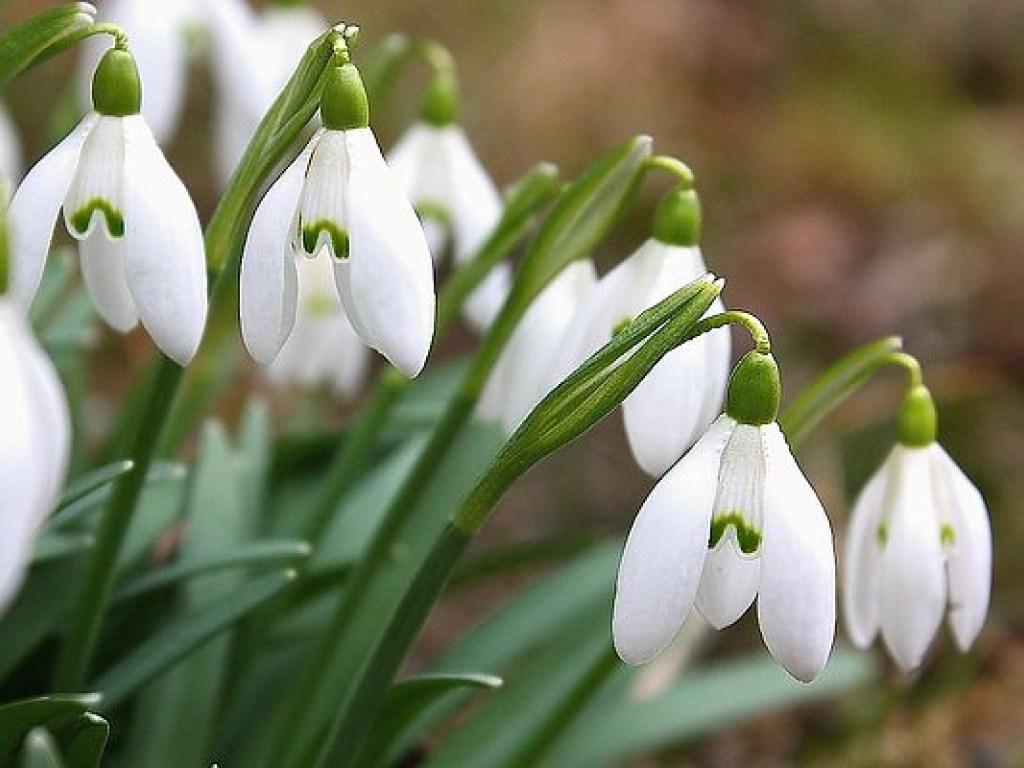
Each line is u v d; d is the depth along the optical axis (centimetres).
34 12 70
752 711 45
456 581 46
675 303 36
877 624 39
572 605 46
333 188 36
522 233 41
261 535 46
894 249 72
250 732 44
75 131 36
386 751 40
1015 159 78
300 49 47
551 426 36
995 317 66
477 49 74
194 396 45
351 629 45
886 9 84
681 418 38
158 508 44
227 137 47
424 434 47
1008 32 85
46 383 32
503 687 45
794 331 67
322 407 59
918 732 49
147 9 46
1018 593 54
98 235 38
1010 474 58
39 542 41
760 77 79
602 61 75
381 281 36
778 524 35
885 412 60
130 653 43
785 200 74
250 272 36
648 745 44
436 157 43
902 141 78
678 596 35
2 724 37
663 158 39
